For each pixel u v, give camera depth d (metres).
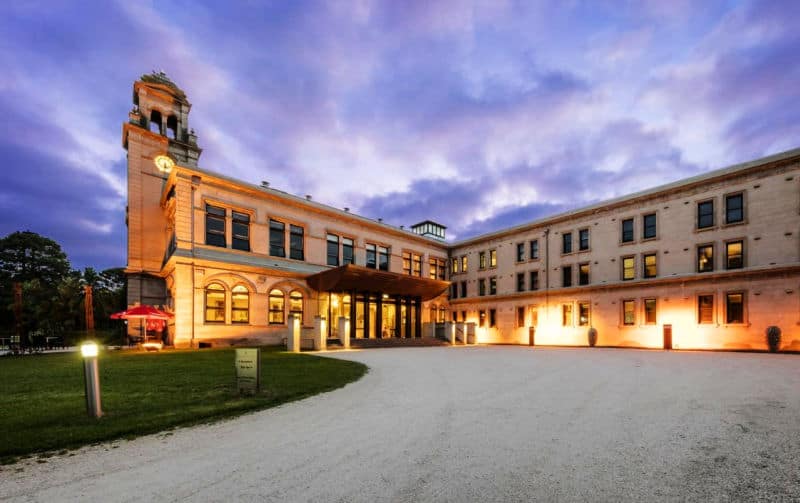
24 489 4.00
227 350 20.58
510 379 11.36
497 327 39.34
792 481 4.20
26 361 16.34
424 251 41.62
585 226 33.47
